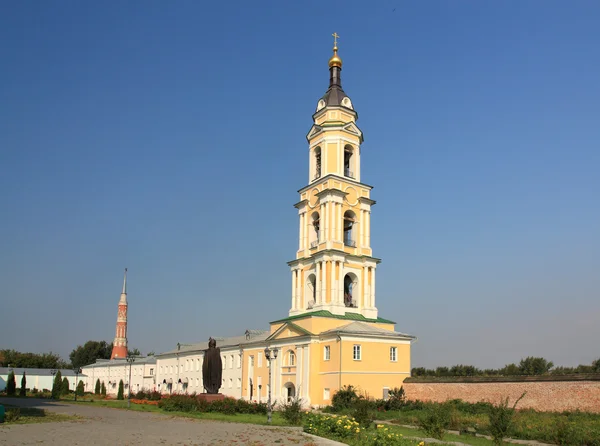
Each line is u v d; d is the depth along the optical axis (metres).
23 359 173.38
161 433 30.12
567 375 44.41
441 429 30.31
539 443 30.38
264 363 72.62
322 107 74.06
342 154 71.50
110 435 28.73
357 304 68.75
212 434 29.83
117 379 134.12
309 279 70.56
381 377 61.69
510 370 96.06
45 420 37.41
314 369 62.16
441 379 56.22
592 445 28.92
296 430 32.88
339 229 68.62
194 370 97.00
